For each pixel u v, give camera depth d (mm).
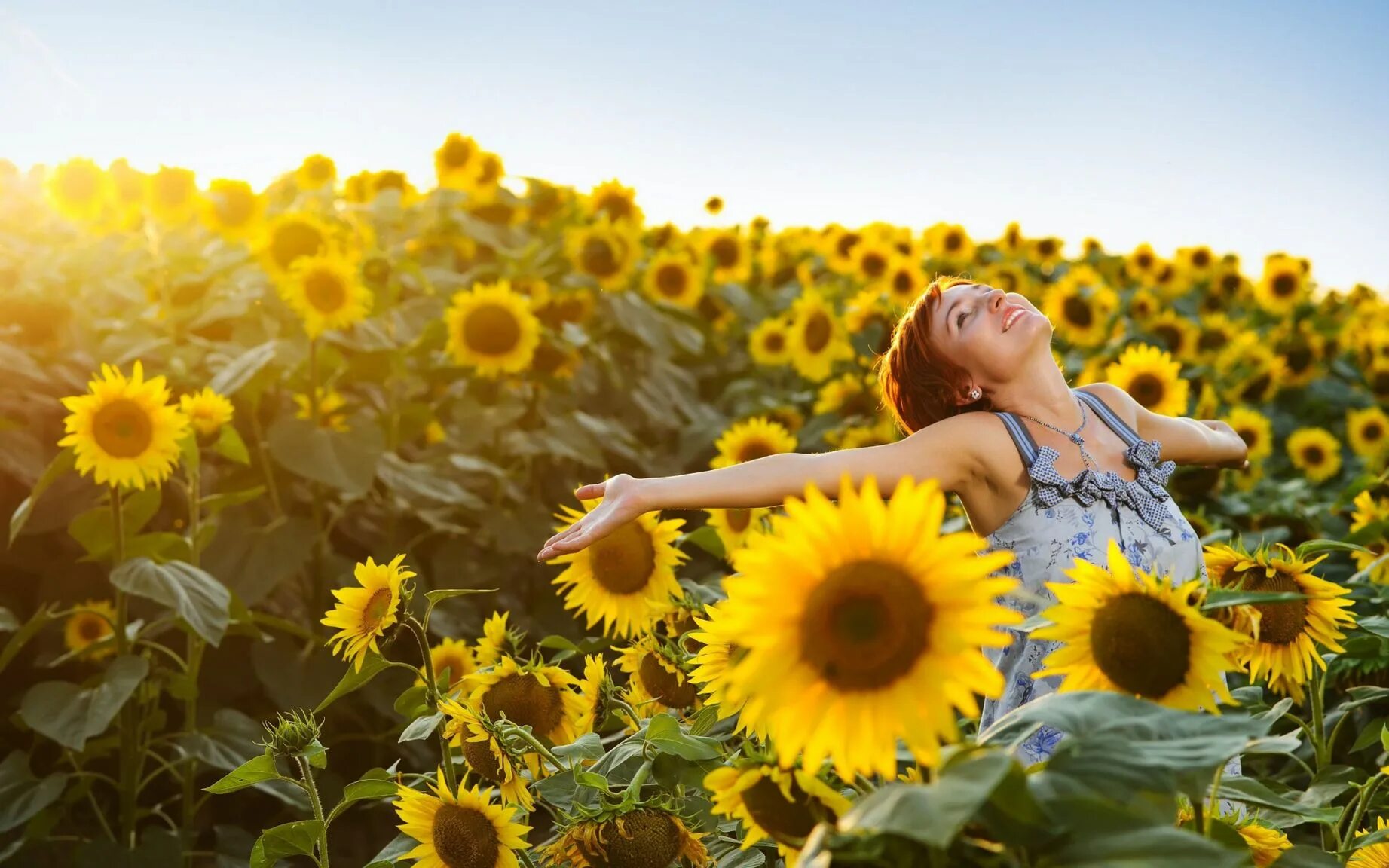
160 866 3057
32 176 6680
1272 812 1870
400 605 1932
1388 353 7055
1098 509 2223
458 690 2049
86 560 3217
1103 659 1291
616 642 2645
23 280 4855
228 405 3463
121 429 2936
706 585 2773
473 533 4645
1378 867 1654
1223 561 1769
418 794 1772
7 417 4137
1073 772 1008
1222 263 9109
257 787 3330
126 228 6145
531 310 5434
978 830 1007
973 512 2301
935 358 2365
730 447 3463
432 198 7000
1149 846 916
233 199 5352
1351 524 4465
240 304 4621
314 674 3668
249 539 3861
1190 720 1058
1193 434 2580
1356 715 2846
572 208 7977
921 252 8430
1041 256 9734
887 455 2170
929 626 1028
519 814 1750
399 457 5172
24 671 3904
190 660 3264
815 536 1049
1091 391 2529
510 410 4750
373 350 4184
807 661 1056
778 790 1174
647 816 1631
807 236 10250
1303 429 5672
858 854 955
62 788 3033
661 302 6793
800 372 5898
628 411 6035
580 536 1940
